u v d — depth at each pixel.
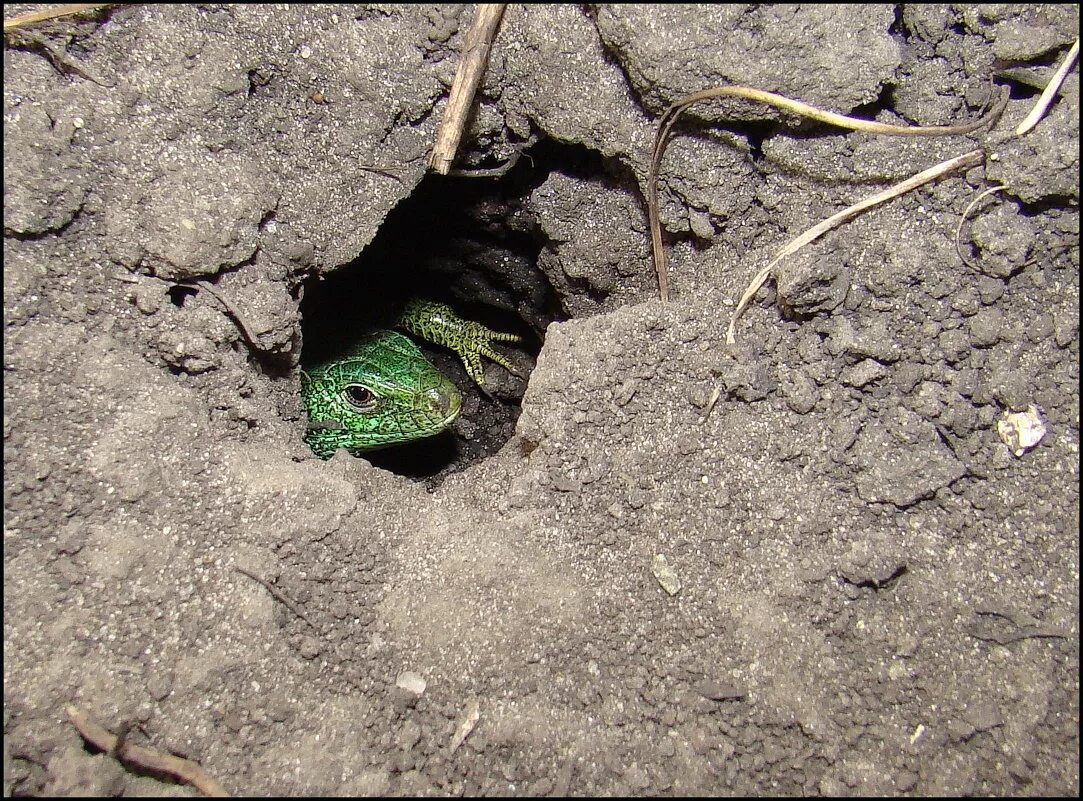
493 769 0.10
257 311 0.10
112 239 0.10
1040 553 0.10
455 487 0.11
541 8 0.10
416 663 0.10
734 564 0.10
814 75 0.10
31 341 0.10
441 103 0.11
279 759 0.09
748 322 0.10
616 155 0.11
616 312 0.11
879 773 0.09
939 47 0.10
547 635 0.10
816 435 0.10
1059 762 0.09
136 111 0.10
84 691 0.09
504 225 0.13
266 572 0.10
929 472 0.10
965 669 0.10
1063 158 0.10
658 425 0.10
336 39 0.10
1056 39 0.10
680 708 0.10
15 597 0.09
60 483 0.09
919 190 0.10
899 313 0.10
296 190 0.11
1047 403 0.10
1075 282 0.10
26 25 0.10
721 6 0.10
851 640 0.10
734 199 0.11
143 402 0.10
